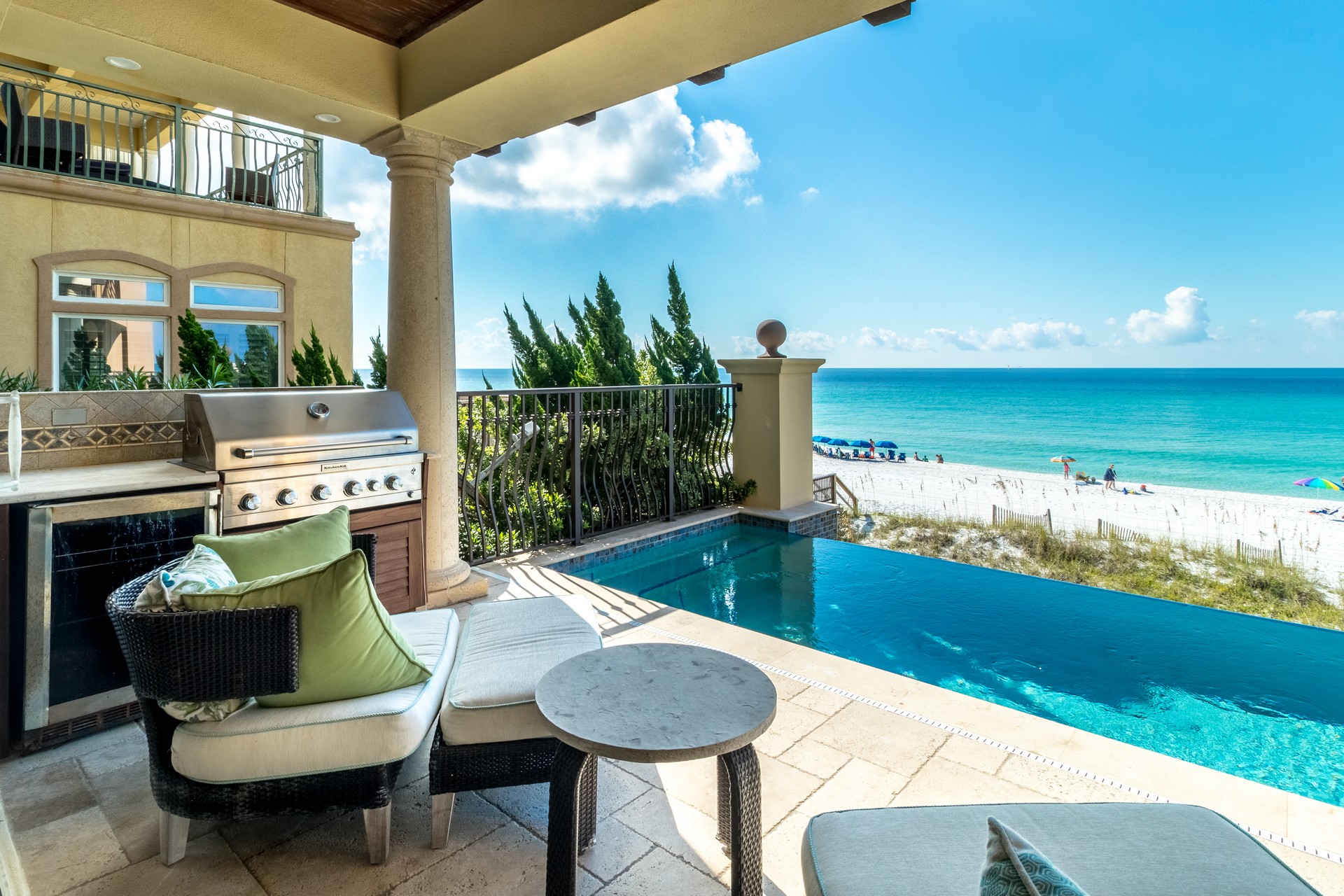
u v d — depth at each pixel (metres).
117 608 1.68
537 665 1.99
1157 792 2.12
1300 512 20.84
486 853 1.88
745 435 6.76
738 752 1.49
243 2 2.93
